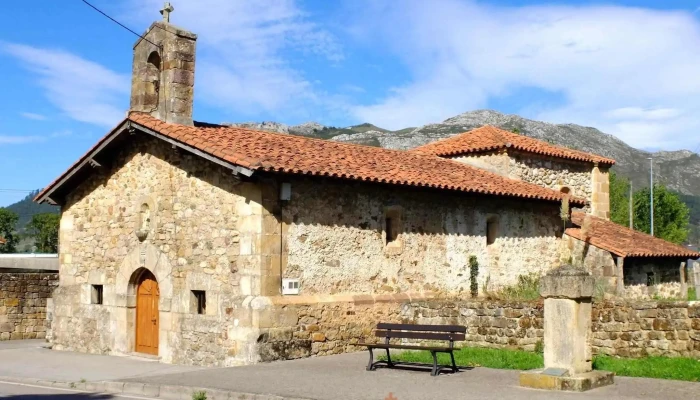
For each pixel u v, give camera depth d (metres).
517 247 20.94
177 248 16.53
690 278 25.67
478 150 23.84
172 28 17.36
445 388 10.81
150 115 17.48
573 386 10.33
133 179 17.91
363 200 16.97
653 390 10.21
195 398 10.05
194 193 16.28
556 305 10.85
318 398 10.11
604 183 27.42
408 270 17.84
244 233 15.12
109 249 18.45
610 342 13.23
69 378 13.93
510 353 14.18
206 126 17.86
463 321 15.47
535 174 24.52
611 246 21.80
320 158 16.55
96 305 18.73
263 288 14.77
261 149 15.84
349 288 16.45
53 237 72.94
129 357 17.36
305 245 15.64
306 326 15.31
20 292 23.25
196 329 15.86
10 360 17.11
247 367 13.55
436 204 18.75
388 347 12.92
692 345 12.38
